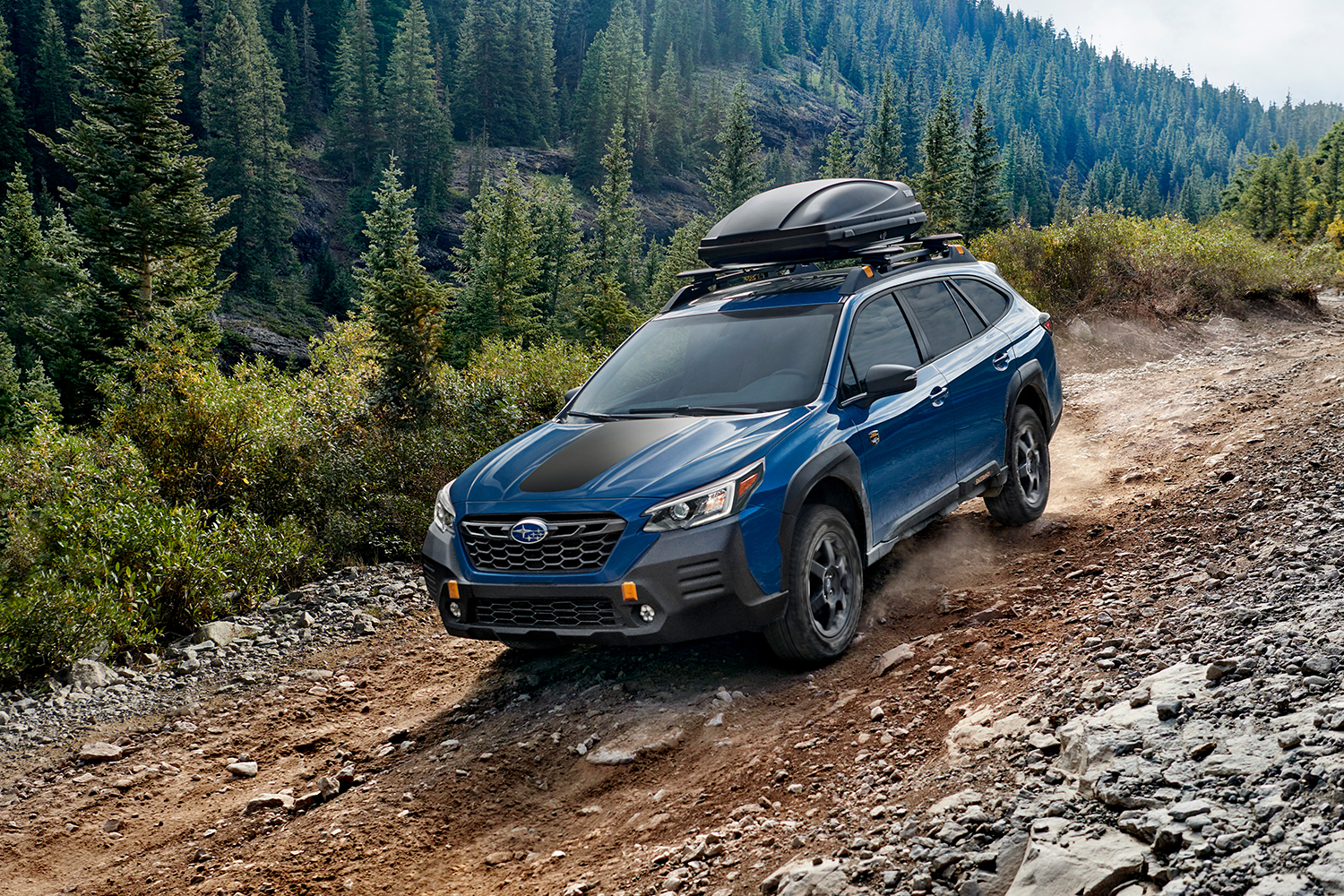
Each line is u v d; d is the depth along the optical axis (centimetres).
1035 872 244
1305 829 230
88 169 3375
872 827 299
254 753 511
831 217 565
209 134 12144
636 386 549
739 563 422
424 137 13875
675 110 18112
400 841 383
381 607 711
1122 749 287
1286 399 784
